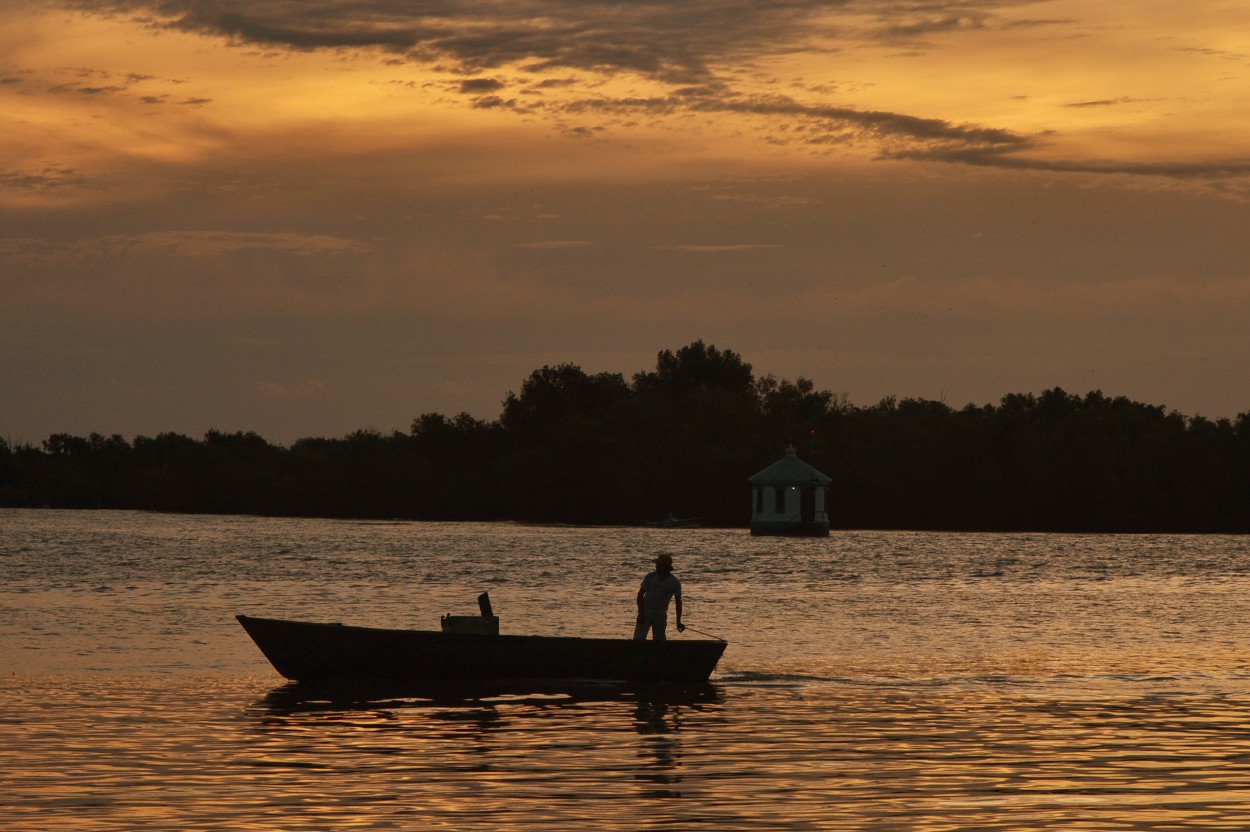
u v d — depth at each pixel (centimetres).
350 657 6956
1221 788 4591
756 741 5416
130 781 4616
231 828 4034
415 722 5834
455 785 4594
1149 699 6531
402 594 13550
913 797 4447
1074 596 13800
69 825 4050
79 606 11644
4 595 12862
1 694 6500
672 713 6097
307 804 4319
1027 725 5794
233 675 7206
